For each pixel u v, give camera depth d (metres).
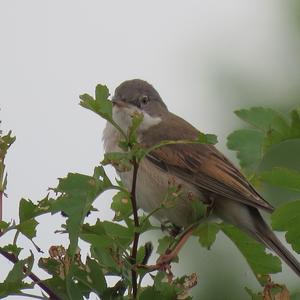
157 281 7.77
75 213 7.27
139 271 7.83
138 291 7.85
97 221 8.05
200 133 7.73
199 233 9.41
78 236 7.23
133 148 7.50
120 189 7.63
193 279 7.80
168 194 7.91
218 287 12.32
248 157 9.97
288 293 7.79
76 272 7.82
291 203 8.23
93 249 8.11
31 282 7.43
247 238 9.12
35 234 7.58
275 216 8.28
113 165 7.50
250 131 10.02
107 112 7.63
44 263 7.65
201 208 9.28
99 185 7.38
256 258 9.06
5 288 7.38
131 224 8.62
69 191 7.34
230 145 10.02
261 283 9.05
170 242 9.36
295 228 8.29
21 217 7.55
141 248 8.55
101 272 7.84
